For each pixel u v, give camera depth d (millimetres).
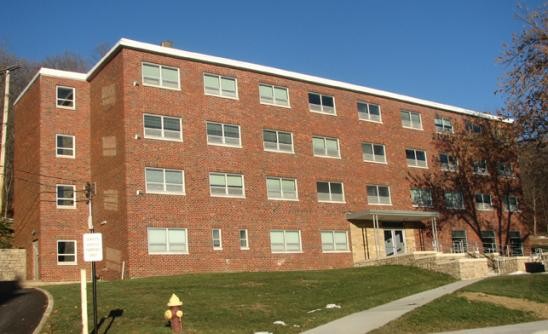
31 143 36125
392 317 18516
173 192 32469
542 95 31641
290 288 24766
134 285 24406
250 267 34375
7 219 42562
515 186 51594
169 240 31672
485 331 17094
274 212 36344
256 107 37219
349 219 40000
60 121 35250
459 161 48250
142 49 33219
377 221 40312
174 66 34281
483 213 48656
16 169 38969
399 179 43875
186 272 31750
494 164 50312
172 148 33000
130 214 30750
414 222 43625
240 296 22031
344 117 41844
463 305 20703
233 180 35062
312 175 38875
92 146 35469
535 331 16766
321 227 38406
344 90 42438
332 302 22109
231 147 35406
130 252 30281
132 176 31328
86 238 14680
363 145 42469
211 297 21453
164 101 33375
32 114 36312
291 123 38688
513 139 36344
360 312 20016
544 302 21969
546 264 37156
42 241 33438
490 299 21859
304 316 18953
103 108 34406
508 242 49844
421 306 20203
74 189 34906
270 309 19859
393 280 28656
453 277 30062
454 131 48594
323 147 40156
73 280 33750
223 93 35969
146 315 17750
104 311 18266
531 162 38250
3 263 35344
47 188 34188
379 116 44188
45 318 17203
